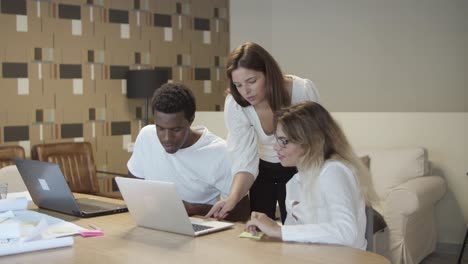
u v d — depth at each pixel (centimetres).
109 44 552
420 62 557
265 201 282
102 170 553
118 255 176
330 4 598
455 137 459
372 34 579
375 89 582
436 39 549
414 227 413
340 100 601
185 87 245
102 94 549
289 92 254
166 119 236
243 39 647
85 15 533
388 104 576
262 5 635
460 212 461
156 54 590
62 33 519
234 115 263
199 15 627
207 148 264
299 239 188
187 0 615
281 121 204
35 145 489
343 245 185
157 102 236
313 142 199
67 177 492
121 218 232
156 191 196
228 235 200
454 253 462
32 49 502
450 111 547
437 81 551
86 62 536
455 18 539
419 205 393
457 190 460
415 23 557
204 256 174
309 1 609
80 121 535
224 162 263
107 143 555
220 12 647
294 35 620
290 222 222
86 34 535
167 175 269
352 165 201
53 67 515
